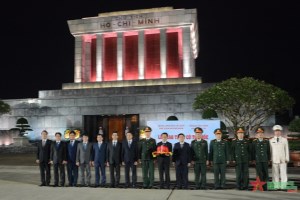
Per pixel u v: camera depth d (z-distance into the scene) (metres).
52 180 19.25
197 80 48.97
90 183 16.77
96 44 54.50
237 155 14.69
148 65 53.31
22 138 42.56
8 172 23.03
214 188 14.96
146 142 15.60
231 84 30.06
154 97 46.94
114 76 54.41
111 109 48.03
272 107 30.73
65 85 52.97
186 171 15.05
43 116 49.97
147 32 54.16
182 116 45.53
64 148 16.17
